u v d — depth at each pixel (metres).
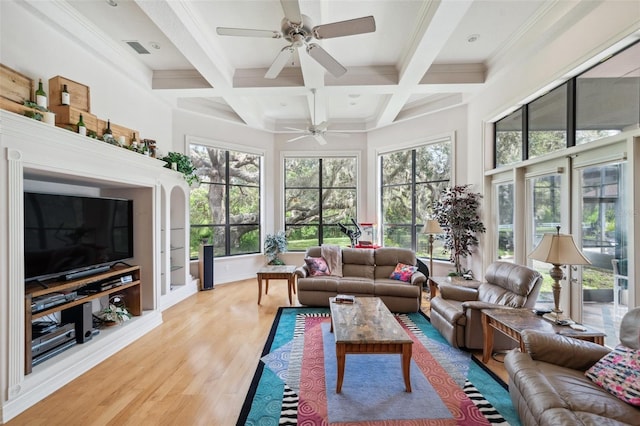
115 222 3.52
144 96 4.41
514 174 3.94
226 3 2.95
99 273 3.19
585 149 2.88
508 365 2.03
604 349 1.94
